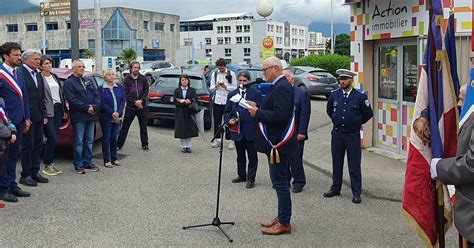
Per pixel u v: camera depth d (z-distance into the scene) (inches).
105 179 318.7
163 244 209.2
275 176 220.7
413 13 351.6
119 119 355.9
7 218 237.6
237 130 304.7
